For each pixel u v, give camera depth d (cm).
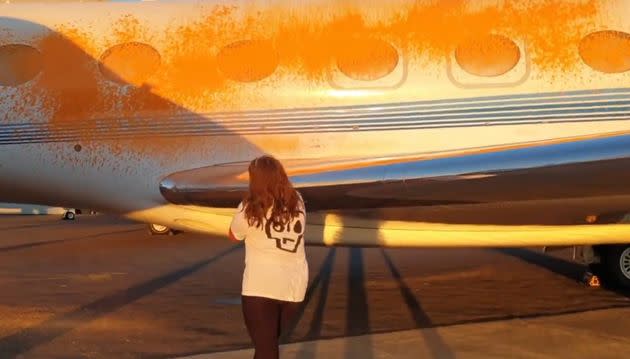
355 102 609
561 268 1064
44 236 1911
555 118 596
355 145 609
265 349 338
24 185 665
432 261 1190
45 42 649
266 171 341
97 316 670
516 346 532
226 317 664
